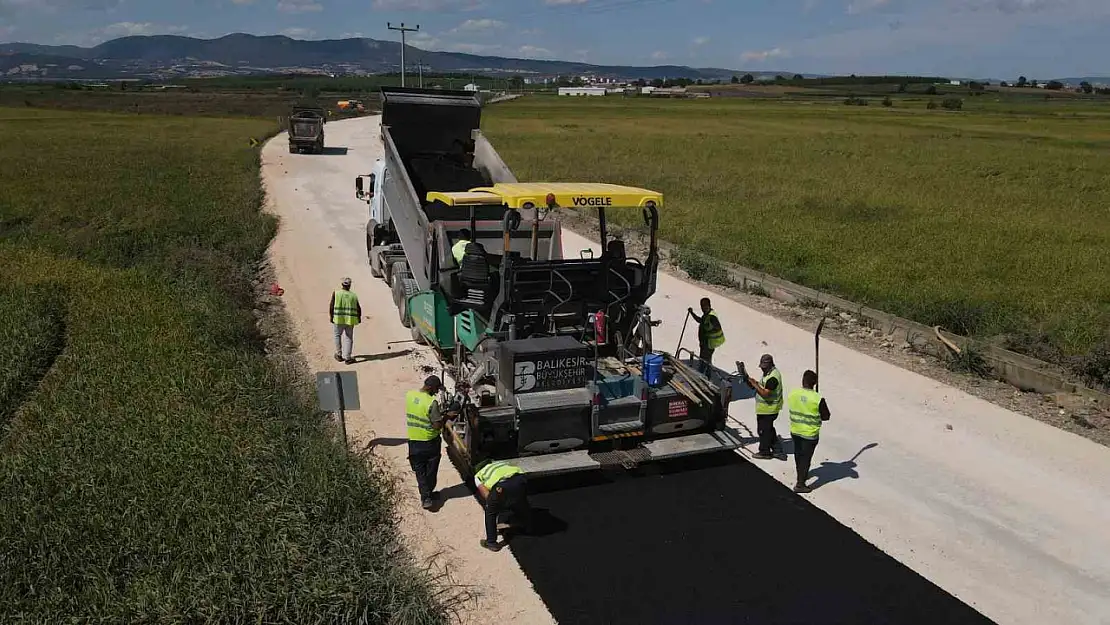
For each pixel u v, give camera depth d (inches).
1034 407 460.1
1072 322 574.2
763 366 386.9
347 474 341.1
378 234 700.0
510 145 2010.3
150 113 3161.9
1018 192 1299.2
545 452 360.2
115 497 310.3
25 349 464.8
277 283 698.2
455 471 378.3
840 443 414.6
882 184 1381.6
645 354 407.2
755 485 370.0
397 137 664.4
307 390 453.4
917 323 585.0
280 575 271.1
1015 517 344.8
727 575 300.0
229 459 342.3
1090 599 292.4
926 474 381.7
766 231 935.7
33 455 341.4
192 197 1064.2
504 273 396.8
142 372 437.7
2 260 700.0
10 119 2610.7
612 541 321.4
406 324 574.9
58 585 261.9
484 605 281.3
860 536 328.2
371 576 278.5
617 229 956.0
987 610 284.7
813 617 277.3
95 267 695.7
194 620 252.7
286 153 1723.7
